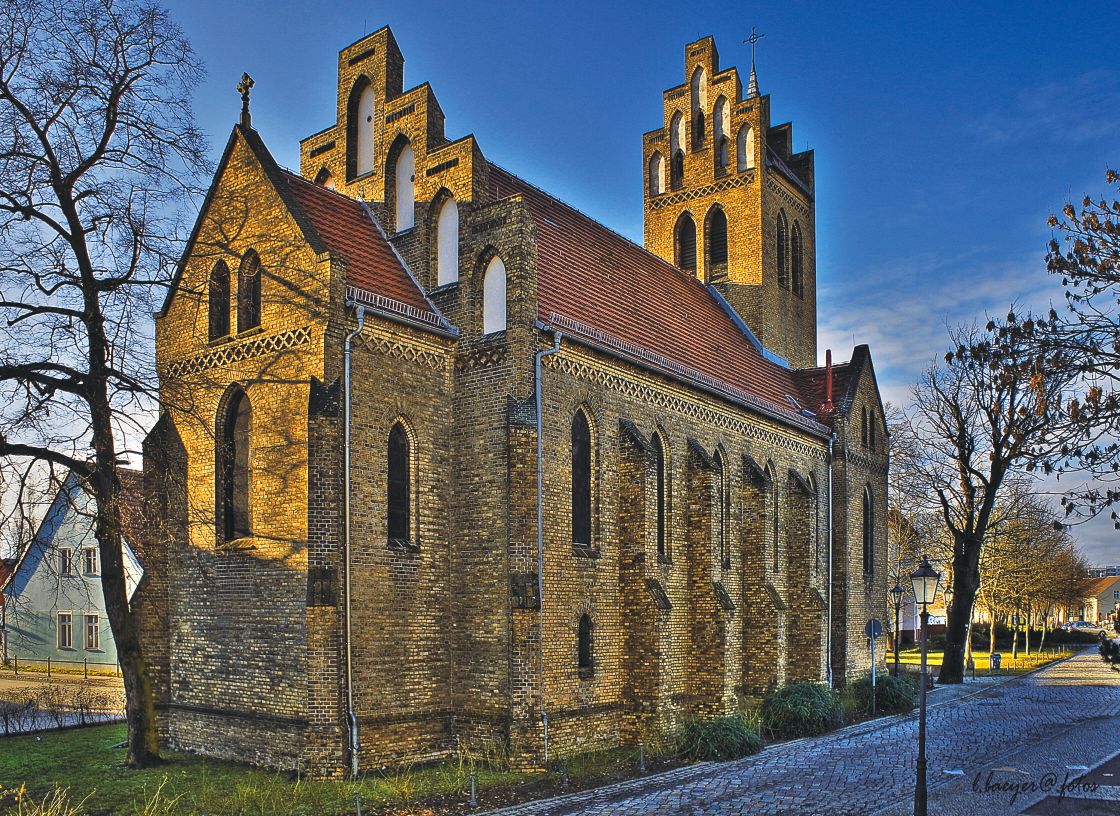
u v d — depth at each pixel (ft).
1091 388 51.47
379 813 58.23
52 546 72.59
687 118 147.64
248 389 74.79
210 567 74.84
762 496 107.55
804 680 114.32
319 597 66.49
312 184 85.76
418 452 76.59
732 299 140.67
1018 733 95.71
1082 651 294.05
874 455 142.72
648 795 64.44
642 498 87.10
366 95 95.20
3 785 64.08
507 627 74.74
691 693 95.35
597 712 82.12
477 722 75.05
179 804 59.26
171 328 81.97
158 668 77.00
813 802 62.64
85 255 70.28
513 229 78.59
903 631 264.52
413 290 84.38
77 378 69.10
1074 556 346.95
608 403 88.28
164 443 78.95
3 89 66.69
